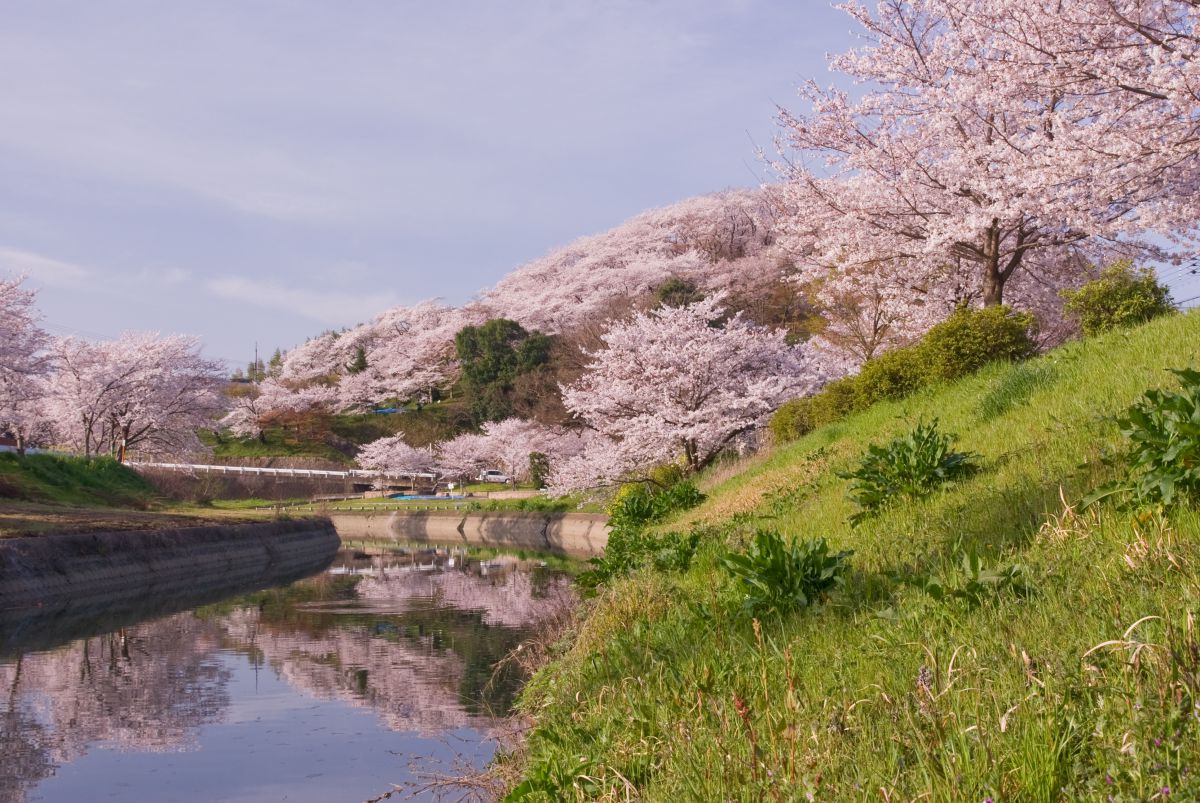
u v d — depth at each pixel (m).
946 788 3.20
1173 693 3.29
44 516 29.53
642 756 4.87
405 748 10.98
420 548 46.12
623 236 87.94
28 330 42.16
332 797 9.34
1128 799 2.83
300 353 116.62
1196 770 2.90
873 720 4.11
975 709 3.67
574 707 6.98
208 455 69.81
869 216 21.34
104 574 26.64
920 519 7.80
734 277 63.38
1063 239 20.00
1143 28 14.67
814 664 5.19
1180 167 16.75
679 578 10.12
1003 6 16.70
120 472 43.69
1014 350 16.08
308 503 67.06
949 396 14.79
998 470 8.54
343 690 14.28
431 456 79.94
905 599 5.77
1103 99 16.33
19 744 11.74
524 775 6.36
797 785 3.64
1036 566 5.46
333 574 32.50
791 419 23.53
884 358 18.64
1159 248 20.92
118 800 9.63
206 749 11.38
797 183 23.06
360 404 100.88
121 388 53.88
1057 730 3.37
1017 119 18.56
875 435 14.91
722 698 5.17
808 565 6.83
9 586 22.97
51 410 53.78
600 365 33.16
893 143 20.67
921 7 20.45
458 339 82.94
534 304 83.06
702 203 84.00
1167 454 5.54
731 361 31.08
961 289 23.97
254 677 15.45
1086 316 15.95
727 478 23.78
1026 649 4.19
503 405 74.81
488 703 12.93
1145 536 5.18
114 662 16.84
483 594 25.78
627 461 31.58
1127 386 9.23
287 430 95.00
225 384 62.97
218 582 29.53
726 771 4.02
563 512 50.31
